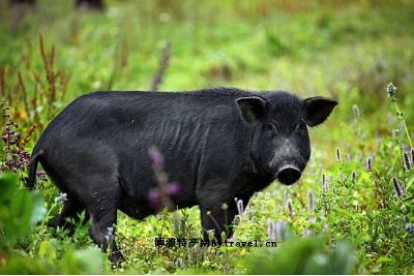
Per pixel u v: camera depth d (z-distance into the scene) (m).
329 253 8.27
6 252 8.49
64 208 10.42
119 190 10.03
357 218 9.56
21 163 10.02
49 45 24.55
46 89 15.14
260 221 9.81
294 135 10.04
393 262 8.78
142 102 10.40
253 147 10.05
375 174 11.55
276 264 7.56
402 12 33.72
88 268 7.88
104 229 9.81
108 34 27.20
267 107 10.08
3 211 8.82
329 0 35.00
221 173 10.12
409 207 9.52
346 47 28.20
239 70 25.75
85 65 20.81
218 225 9.84
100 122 10.11
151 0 34.81
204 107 10.40
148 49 26.48
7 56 20.12
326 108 10.40
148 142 10.20
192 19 32.19
